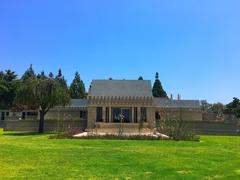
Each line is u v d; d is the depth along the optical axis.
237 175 15.74
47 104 54.31
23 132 56.22
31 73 114.50
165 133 44.03
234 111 102.75
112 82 62.22
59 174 15.02
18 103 54.19
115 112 59.62
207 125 60.81
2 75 96.88
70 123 60.09
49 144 29.91
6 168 16.22
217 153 24.30
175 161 19.61
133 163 18.53
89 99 59.38
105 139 36.62
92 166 17.31
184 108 69.75
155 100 72.31
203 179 14.73
